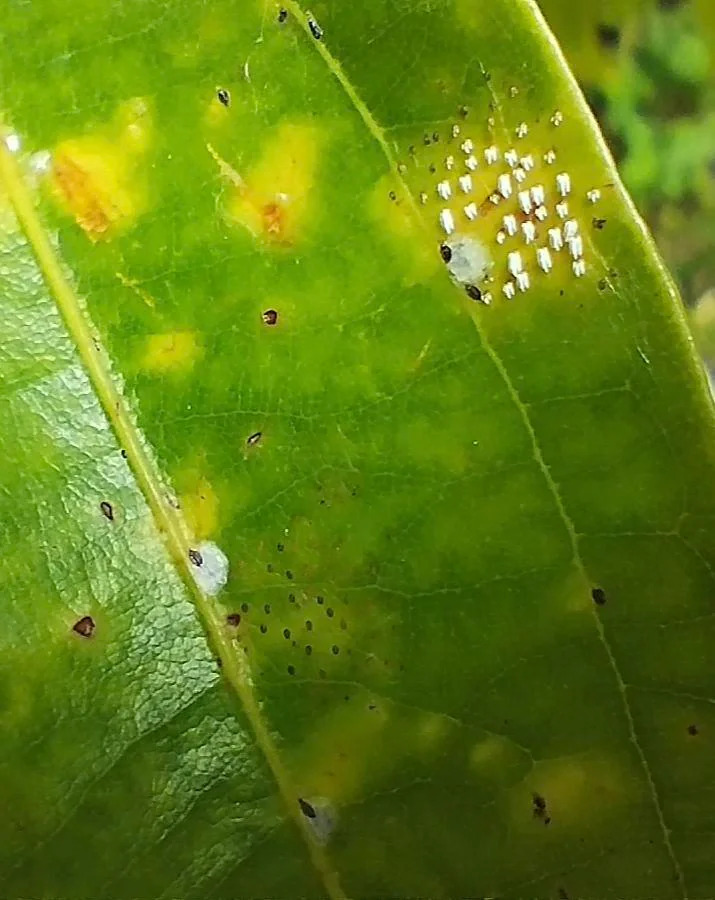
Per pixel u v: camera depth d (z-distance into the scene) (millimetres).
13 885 83
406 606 84
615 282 80
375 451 83
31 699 83
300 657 85
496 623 84
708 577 81
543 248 80
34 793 83
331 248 82
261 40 80
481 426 82
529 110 79
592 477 81
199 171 82
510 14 78
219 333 83
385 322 82
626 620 83
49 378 83
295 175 82
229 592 85
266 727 85
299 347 83
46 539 83
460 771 86
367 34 79
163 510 84
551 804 85
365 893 86
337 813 86
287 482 84
